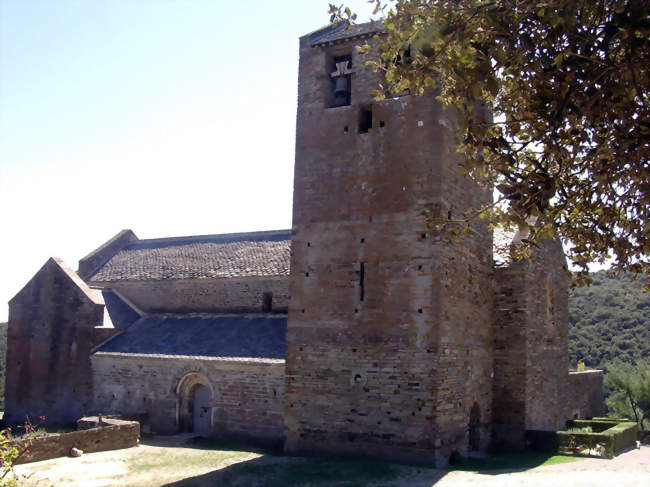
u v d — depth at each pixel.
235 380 25.41
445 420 20.02
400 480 17.44
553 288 28.33
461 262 21.91
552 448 23.23
